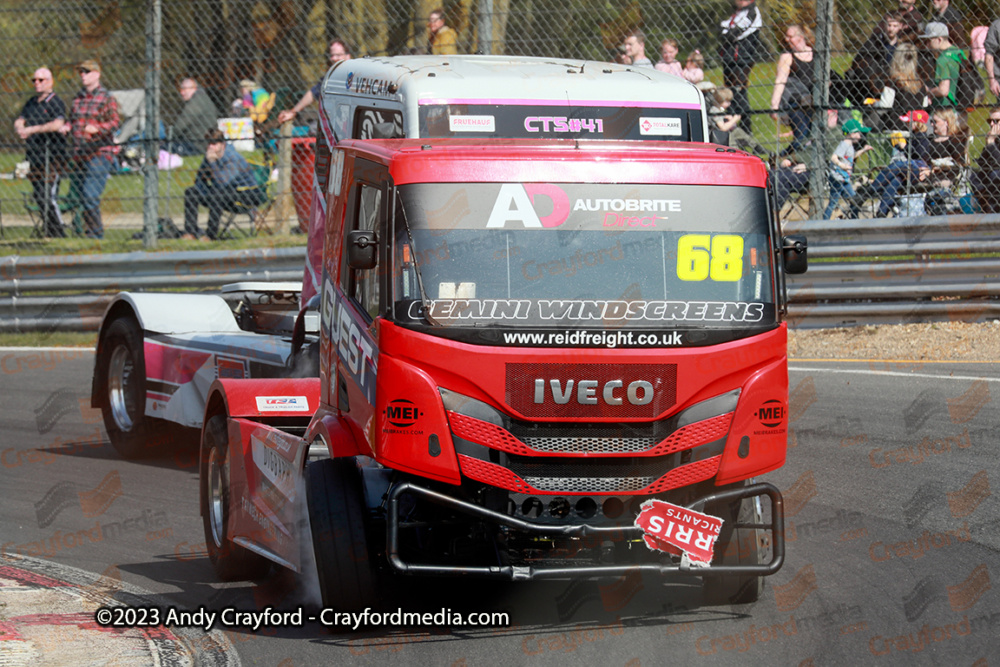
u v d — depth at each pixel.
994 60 37.56
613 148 16.20
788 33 38.03
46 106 45.16
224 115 49.56
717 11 38.91
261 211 44.97
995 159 36.72
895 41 37.16
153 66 41.00
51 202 45.31
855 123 37.88
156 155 41.44
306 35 48.22
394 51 46.50
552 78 24.45
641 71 26.28
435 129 23.45
